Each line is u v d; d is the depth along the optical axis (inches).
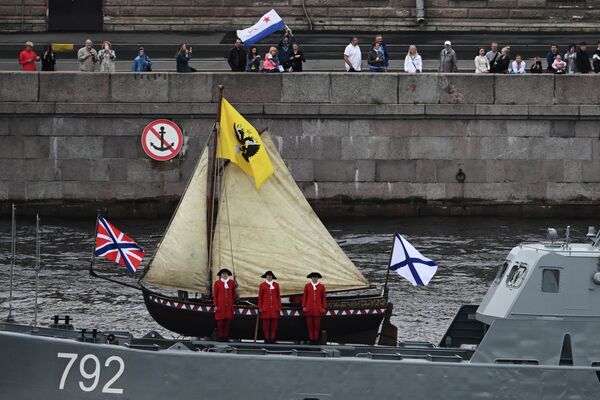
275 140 7155.5
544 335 3959.2
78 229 6889.8
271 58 7111.2
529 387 3924.7
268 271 4436.5
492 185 7219.5
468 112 7126.0
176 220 4795.8
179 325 4648.1
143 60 7214.6
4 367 4074.8
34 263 6117.1
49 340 4052.7
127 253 4672.7
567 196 7219.5
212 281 4749.0
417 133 7180.1
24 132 7130.9
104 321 5226.4
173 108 7101.4
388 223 7062.0
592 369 3905.0
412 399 3951.8
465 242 6555.1
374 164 7185.0
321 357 3998.5
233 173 4778.5
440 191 7214.6
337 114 7121.1
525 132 7180.1
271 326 4441.4
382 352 4116.6
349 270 4741.6
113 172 7160.4
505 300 4005.9
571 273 3946.9
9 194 7170.3
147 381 3993.6
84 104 7091.5
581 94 7130.9
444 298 5561.0
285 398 3973.9
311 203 7194.9
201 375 3981.3
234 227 4763.8
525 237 6678.2
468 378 3937.0
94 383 4028.1
